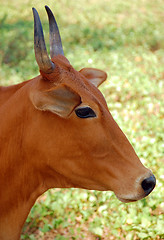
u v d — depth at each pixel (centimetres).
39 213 529
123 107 767
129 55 1028
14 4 1421
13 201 340
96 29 1220
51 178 333
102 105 309
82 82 310
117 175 308
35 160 321
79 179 320
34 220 520
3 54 988
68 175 319
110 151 307
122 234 498
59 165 315
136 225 495
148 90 823
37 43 286
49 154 313
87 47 1055
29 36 1073
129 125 691
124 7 1465
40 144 312
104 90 812
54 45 341
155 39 1141
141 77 881
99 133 303
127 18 1347
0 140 329
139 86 832
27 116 314
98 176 313
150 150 623
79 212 535
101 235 494
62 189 575
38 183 334
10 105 328
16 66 937
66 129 303
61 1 1464
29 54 977
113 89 816
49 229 510
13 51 990
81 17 1323
